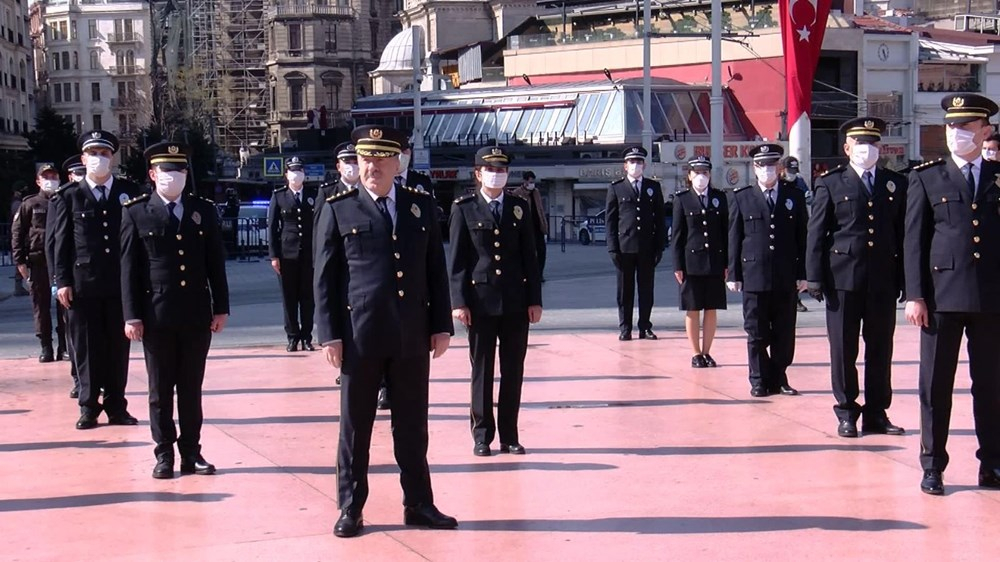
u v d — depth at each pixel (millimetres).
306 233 15141
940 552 7113
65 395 12562
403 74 93188
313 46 107625
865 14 63781
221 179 64250
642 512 7961
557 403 11633
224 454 9719
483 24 91250
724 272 13547
